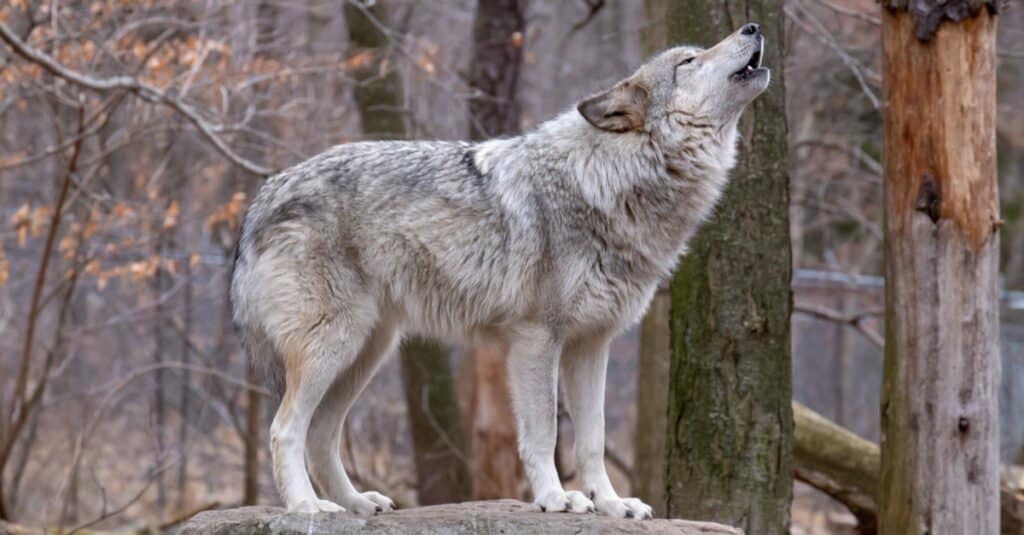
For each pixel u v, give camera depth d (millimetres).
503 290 8203
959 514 9617
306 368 8094
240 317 8562
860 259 24328
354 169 8359
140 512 19969
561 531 7473
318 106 16891
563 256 8125
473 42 17203
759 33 8352
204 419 22422
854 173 20781
